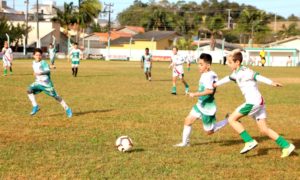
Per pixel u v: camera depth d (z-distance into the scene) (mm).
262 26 91500
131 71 31828
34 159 6500
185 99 14828
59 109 11695
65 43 72875
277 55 65188
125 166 6219
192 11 111812
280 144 6984
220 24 86312
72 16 68312
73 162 6371
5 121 9672
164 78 25641
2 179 5543
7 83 19094
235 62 6926
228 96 16359
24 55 54594
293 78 29250
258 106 6801
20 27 58500
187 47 71625
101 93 16125
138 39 75375
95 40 79625
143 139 8117
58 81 21234
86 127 9188
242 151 6930
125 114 11102
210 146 7676
